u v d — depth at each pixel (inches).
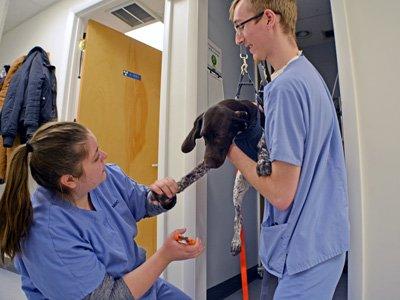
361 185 40.6
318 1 105.4
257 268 94.0
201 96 62.6
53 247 29.1
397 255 37.5
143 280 31.6
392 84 41.2
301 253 28.6
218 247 75.0
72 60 92.3
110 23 99.3
